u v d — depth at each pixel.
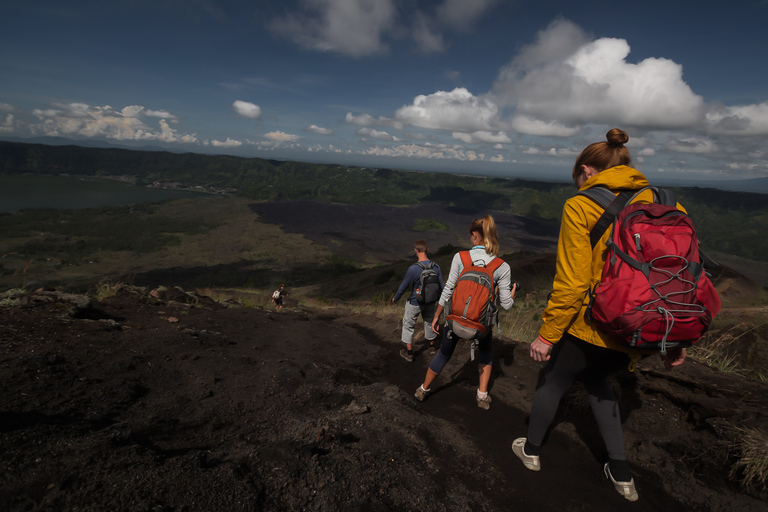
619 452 1.70
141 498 1.12
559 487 1.74
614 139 1.71
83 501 1.08
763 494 1.62
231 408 2.10
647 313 1.30
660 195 1.57
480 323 2.38
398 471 1.59
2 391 1.66
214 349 3.15
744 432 1.78
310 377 2.94
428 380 2.79
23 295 3.58
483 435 2.22
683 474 1.81
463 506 1.49
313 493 1.36
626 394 2.33
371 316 8.26
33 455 1.23
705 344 3.50
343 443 1.75
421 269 4.16
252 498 1.24
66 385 1.91
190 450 1.55
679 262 1.37
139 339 2.98
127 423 1.70
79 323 3.05
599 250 1.53
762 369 3.15
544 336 1.62
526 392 2.94
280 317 6.52
